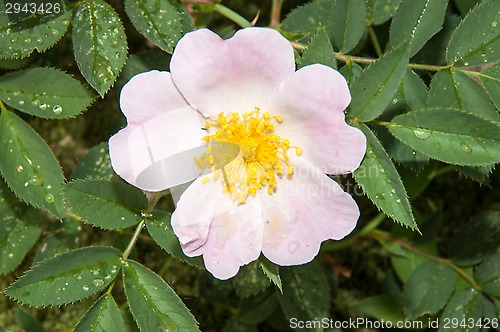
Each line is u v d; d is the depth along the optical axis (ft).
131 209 0.84
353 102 0.81
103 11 0.84
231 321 1.01
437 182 1.10
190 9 0.94
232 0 1.08
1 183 0.92
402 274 1.03
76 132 1.06
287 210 0.82
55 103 0.87
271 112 0.81
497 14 0.84
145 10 0.85
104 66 0.84
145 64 0.94
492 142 0.79
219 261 0.81
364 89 0.80
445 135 0.80
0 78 0.87
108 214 0.84
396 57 0.79
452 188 1.10
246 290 0.96
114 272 0.84
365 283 1.09
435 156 0.80
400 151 0.87
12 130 0.86
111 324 0.83
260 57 0.79
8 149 0.85
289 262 0.81
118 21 0.85
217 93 0.81
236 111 0.82
